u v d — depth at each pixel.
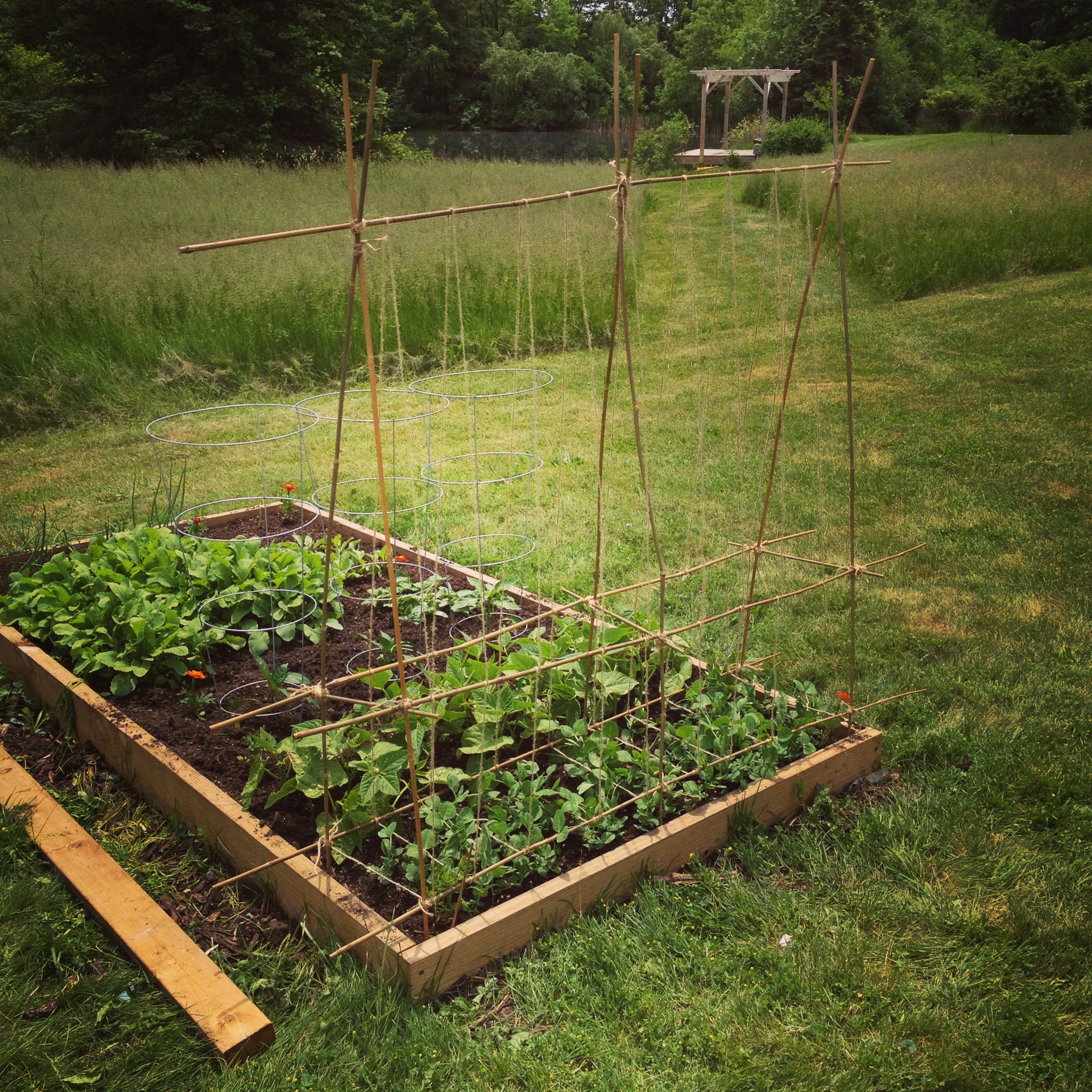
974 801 2.61
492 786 2.55
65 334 7.43
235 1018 1.85
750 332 9.03
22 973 2.02
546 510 4.78
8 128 20.23
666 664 3.01
